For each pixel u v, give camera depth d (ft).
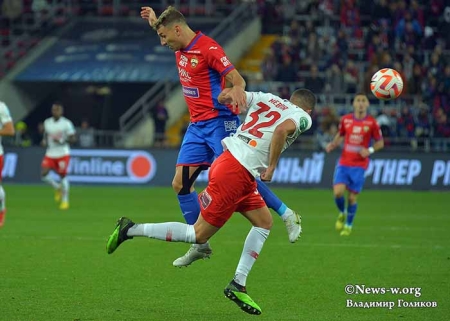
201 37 73.92
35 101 273.13
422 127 222.69
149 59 265.54
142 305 68.13
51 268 86.12
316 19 273.54
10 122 118.01
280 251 100.99
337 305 68.69
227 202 64.95
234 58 269.44
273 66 248.52
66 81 262.67
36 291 73.41
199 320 62.90
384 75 80.53
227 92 65.62
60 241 108.06
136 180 216.95
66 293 72.69
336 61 247.70
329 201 178.09
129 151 217.97
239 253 98.68
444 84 236.43
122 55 268.00
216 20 278.87
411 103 238.89
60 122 159.84
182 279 80.53
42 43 275.59
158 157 216.54
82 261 91.15
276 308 67.56
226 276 82.38
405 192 205.36
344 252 100.07
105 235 114.93
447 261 92.48
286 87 241.76
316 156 213.05
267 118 65.31
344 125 121.49
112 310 65.87
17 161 222.89
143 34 276.82
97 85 274.77
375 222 137.80
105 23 283.18
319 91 240.12
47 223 130.62
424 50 255.09
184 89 76.54
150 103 246.68
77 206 161.99
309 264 90.38
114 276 81.66
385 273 84.07
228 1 284.00
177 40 73.82
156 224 65.62
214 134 75.77
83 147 220.02
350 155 120.78
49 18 287.48
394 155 209.87
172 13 73.46
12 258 92.79
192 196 78.02
